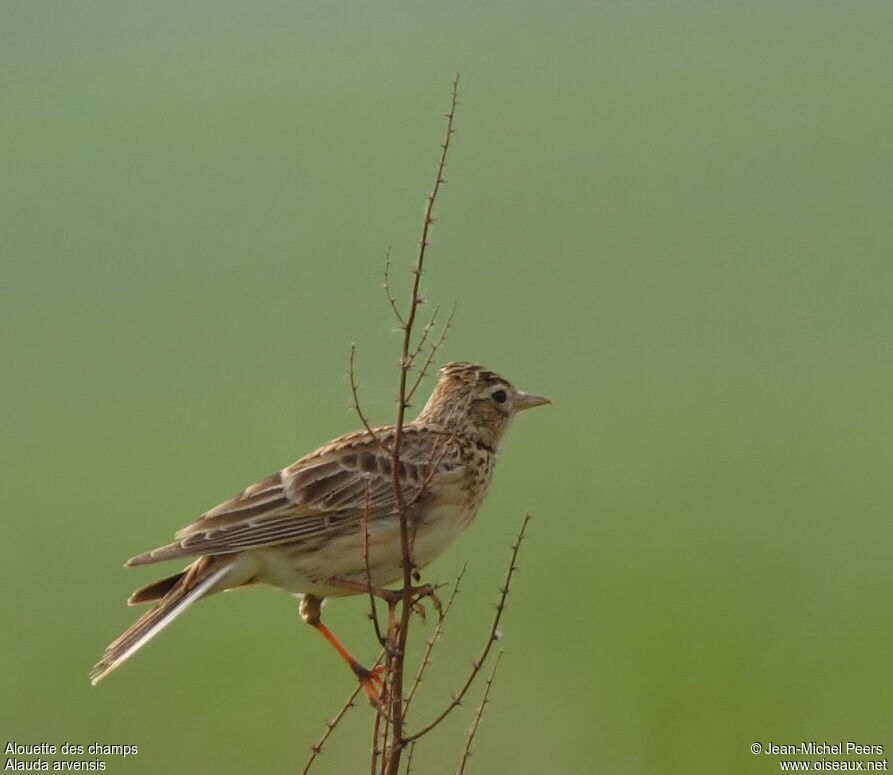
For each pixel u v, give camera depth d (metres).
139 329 31.81
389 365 25.88
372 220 38.59
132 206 40.06
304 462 10.10
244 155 44.34
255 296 33.56
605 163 44.44
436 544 10.25
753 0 62.91
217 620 18.81
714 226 38.97
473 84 52.12
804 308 32.94
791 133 46.69
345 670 16.98
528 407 11.02
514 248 36.66
